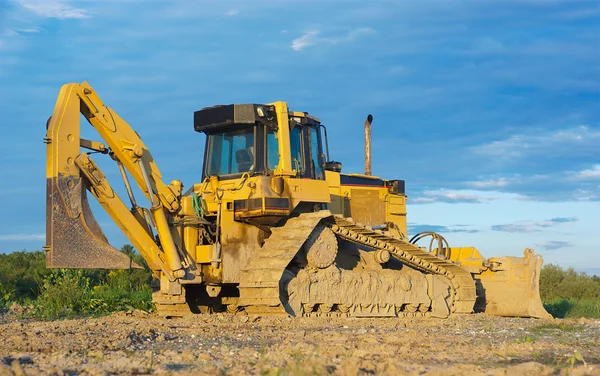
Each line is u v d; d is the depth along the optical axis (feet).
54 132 44.01
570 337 39.47
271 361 26.61
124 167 47.70
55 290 57.93
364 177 58.13
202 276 48.93
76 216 44.19
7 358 27.02
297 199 49.24
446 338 37.58
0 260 91.61
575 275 96.53
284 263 46.42
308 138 52.60
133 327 39.50
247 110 49.37
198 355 28.58
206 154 52.65
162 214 47.60
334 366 24.70
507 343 34.91
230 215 49.11
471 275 58.54
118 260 45.34
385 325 45.37
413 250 54.90
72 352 28.99
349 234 52.31
